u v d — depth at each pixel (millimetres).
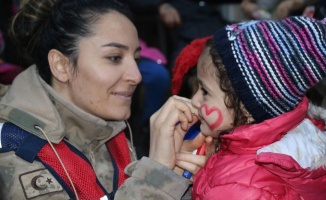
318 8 2012
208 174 1374
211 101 1387
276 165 1240
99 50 1415
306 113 1437
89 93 1436
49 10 1486
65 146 1427
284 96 1311
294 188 1289
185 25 3057
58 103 1469
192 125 1520
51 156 1386
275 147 1285
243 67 1306
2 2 2303
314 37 1286
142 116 2676
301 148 1303
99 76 1413
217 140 1492
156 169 1394
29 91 1462
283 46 1288
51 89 1460
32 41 1509
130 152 1646
